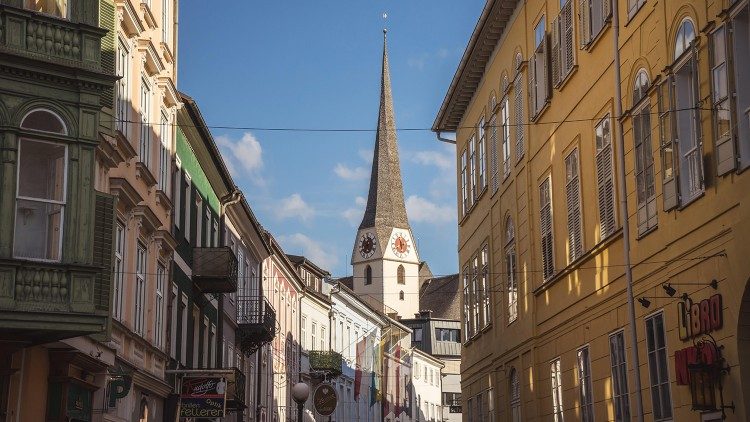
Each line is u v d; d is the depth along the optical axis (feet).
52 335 61.26
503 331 109.50
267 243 171.53
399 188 479.00
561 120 88.84
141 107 89.51
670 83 63.87
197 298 117.19
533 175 98.12
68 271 60.54
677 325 63.52
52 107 61.57
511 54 106.73
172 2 105.50
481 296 122.31
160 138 96.73
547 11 93.09
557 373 90.07
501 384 110.73
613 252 75.92
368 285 465.88
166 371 98.02
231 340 145.18
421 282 489.26
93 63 63.41
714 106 58.54
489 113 117.70
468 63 121.08
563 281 88.22
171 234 99.19
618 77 73.67
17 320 58.34
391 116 484.74
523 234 101.19
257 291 170.09
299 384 88.07
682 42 63.00
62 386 67.21
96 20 64.49
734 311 56.13
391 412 291.38
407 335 313.53
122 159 79.92
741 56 55.57
